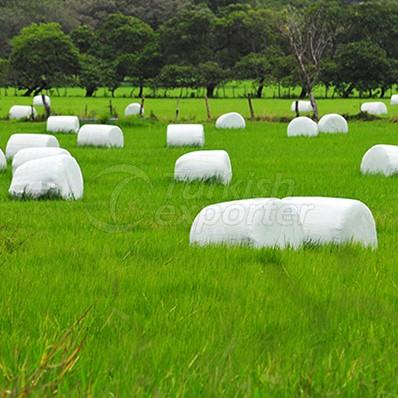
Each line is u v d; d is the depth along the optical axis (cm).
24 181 4138
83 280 2133
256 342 1543
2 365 1331
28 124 11306
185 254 2497
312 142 8106
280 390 1238
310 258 2458
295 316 1775
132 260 2458
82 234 2989
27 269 2288
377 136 9031
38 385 1178
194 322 1697
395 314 1808
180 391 1203
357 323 1719
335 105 18912
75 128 9788
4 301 1869
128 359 1385
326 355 1459
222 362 1341
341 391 1246
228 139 8544
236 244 2611
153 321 1714
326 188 4578
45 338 1516
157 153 6844
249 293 1984
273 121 11981
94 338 1578
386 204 3997
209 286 2078
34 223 3294
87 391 1183
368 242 2875
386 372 1344
